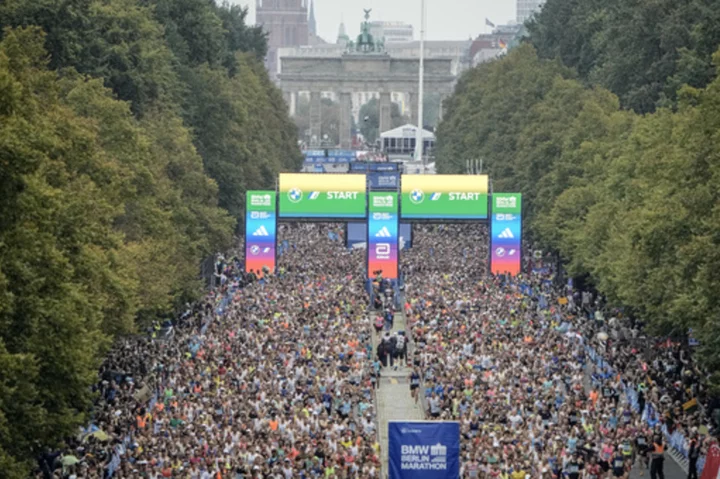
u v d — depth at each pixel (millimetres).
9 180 117500
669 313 177875
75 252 149500
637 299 199500
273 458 157625
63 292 132000
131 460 156375
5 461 112750
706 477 148875
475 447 158750
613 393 196750
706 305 159500
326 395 193500
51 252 129375
